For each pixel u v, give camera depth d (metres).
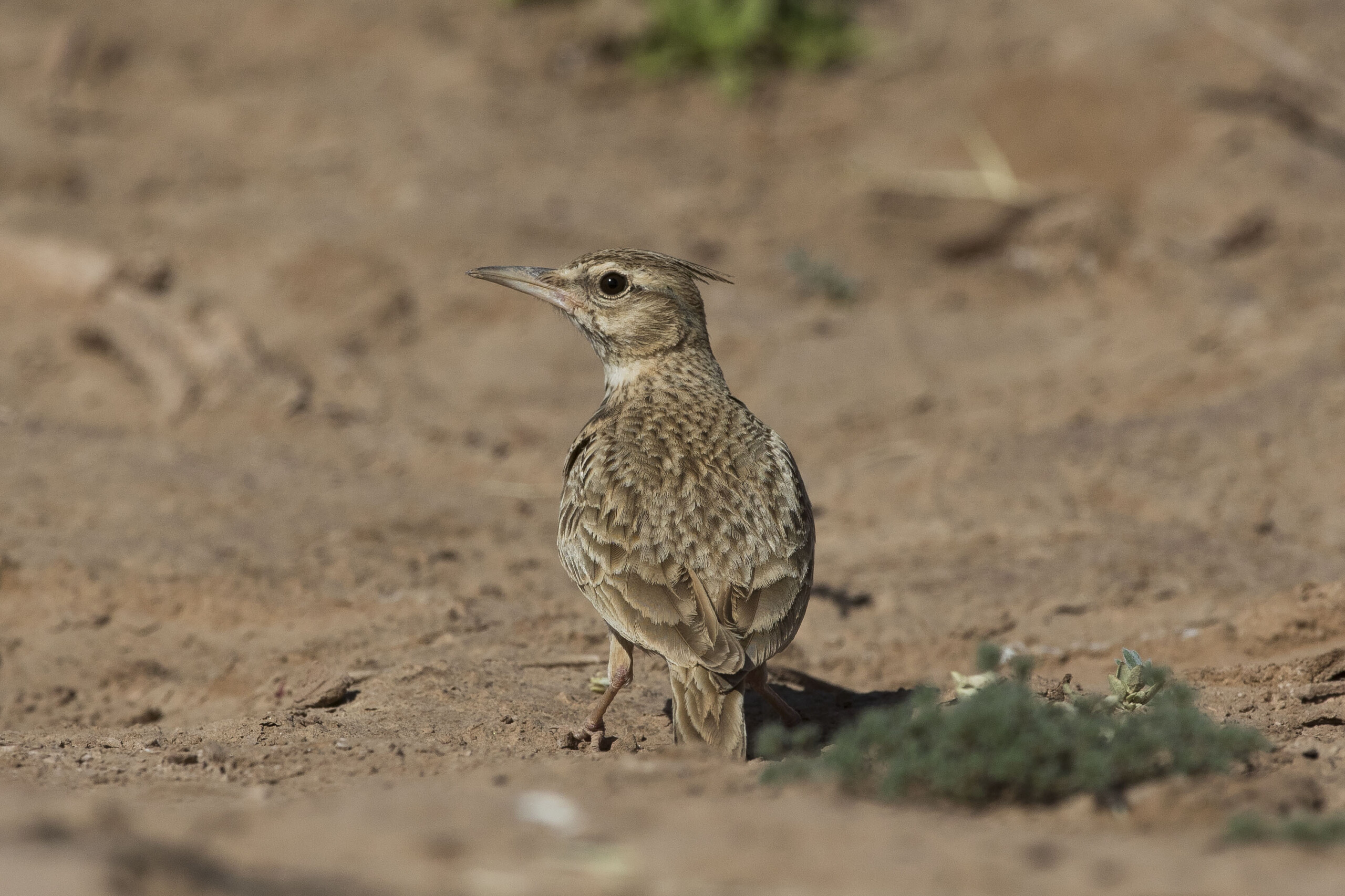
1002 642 13.73
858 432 20.12
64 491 17.53
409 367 22.64
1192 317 22.69
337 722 11.43
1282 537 15.96
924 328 23.81
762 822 7.18
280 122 31.50
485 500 18.22
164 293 23.39
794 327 23.69
